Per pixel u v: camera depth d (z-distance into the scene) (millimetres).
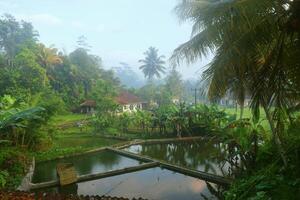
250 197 9758
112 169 17078
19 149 18406
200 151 22234
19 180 13352
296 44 9117
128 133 31516
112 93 44625
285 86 10539
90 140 28031
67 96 48906
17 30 60688
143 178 15258
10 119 16297
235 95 11055
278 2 7883
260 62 10125
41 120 20156
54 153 20438
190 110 28859
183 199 12203
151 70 76875
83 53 63938
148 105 55219
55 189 13523
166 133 29688
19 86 37188
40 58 50250
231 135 14039
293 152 11688
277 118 11844
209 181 14477
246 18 7500
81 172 16562
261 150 13016
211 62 8828
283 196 8930
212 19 7863
